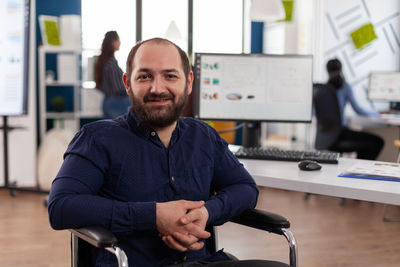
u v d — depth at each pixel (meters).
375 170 1.64
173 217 1.23
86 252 1.33
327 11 5.74
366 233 3.36
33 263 2.75
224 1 6.82
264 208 4.01
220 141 1.52
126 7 6.25
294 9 6.39
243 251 2.98
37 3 5.53
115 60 4.56
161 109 1.32
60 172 1.27
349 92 4.62
